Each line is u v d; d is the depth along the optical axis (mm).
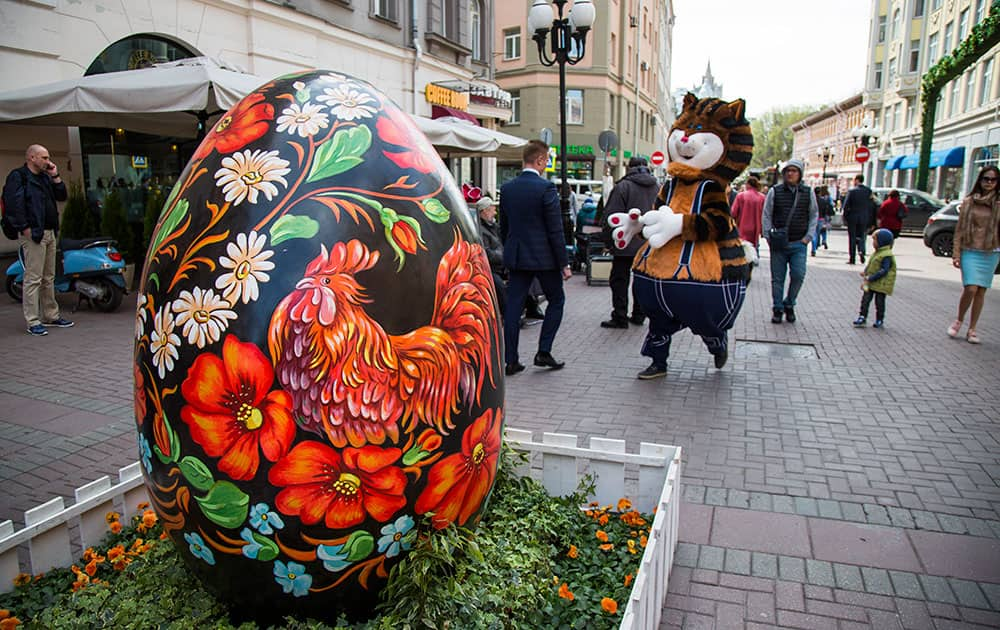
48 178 7844
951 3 37844
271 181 1947
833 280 13594
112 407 5273
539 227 6215
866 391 5824
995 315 9508
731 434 4789
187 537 2025
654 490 3182
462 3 20453
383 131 2104
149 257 2088
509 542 2604
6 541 2547
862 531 3408
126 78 8156
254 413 1854
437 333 2029
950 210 19359
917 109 44281
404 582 2047
